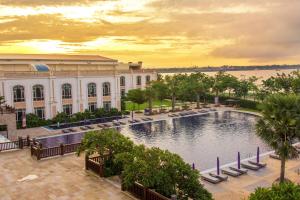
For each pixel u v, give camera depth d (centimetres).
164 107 6738
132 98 5866
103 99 5591
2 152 2794
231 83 7281
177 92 6047
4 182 2072
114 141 2178
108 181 2069
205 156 3167
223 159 3042
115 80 5703
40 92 4912
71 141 3794
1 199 1808
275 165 2706
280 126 2073
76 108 5284
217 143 3716
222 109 6438
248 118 5425
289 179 2338
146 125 4812
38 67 5450
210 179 2325
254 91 8069
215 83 7288
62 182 2064
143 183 1614
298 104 2092
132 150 2005
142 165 1644
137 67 9725
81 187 1973
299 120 2019
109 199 1788
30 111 4825
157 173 1596
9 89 4628
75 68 6344
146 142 3784
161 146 3594
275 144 2127
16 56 6350
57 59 6419
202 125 4809
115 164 2111
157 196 1652
